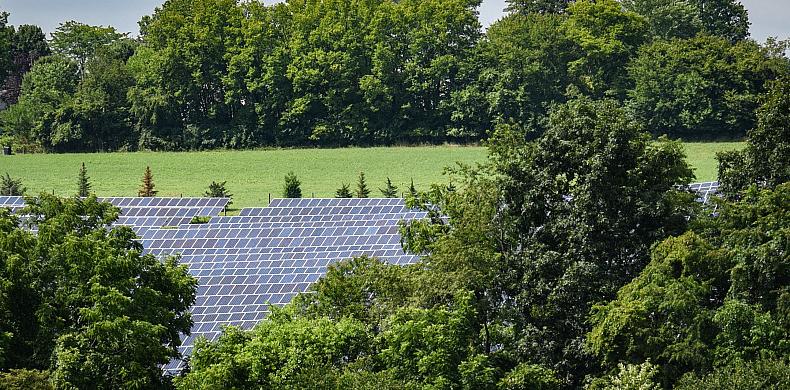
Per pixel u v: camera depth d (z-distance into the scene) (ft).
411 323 303.89
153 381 310.65
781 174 353.92
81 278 314.14
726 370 293.23
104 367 302.66
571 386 327.47
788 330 308.19
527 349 327.67
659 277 318.45
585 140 353.10
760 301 319.88
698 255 323.78
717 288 330.54
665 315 314.55
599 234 342.44
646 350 309.83
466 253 327.88
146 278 327.06
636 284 319.06
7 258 312.09
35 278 315.17
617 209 343.87
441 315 306.76
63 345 300.81
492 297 334.44
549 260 335.88
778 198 333.83
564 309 332.80
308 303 351.05
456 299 316.40
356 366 298.97
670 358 307.37
